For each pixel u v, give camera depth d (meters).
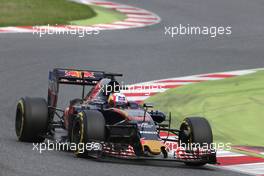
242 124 55.62
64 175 34.19
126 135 40.56
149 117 40.66
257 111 58.53
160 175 36.16
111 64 77.31
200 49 88.81
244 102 61.16
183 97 63.84
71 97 63.22
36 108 43.53
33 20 98.12
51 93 46.44
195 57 84.00
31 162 36.84
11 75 69.62
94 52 82.81
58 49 82.94
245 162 43.47
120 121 41.03
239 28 103.88
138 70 75.56
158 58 82.00
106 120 41.94
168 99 63.22
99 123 38.91
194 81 71.12
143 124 39.62
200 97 63.69
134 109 41.84
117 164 38.28
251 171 40.66
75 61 77.62
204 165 41.44
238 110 59.00
